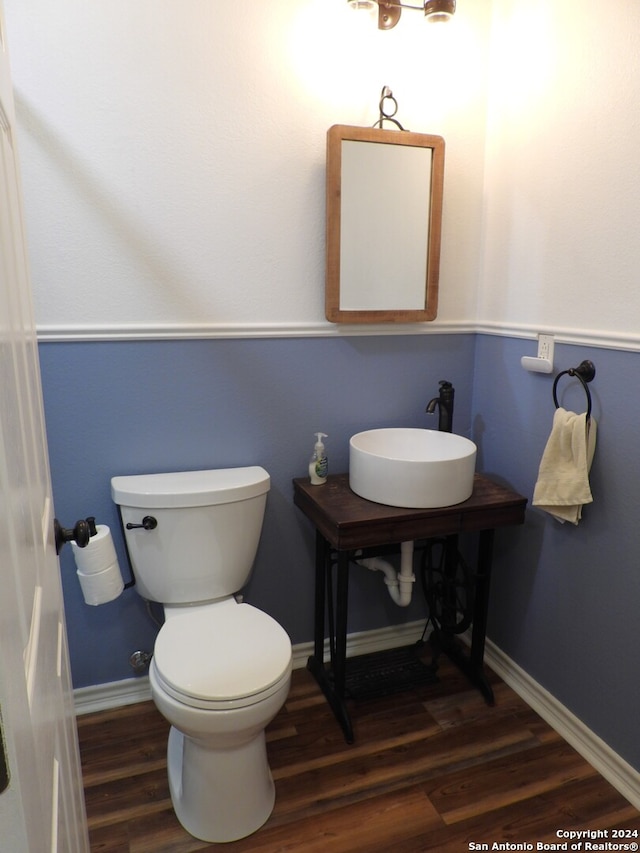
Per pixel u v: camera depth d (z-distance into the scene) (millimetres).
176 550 1856
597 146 1676
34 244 1741
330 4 1873
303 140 1929
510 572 2168
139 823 1645
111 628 2043
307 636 2295
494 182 2117
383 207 2020
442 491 1839
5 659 512
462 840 1595
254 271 1960
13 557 605
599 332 1706
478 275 2238
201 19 1762
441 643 2357
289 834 1610
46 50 1654
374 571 2324
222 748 1541
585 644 1847
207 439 2023
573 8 1714
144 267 1849
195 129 1814
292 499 2164
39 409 1063
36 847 604
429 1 1819
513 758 1857
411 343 2199
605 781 1771
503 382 2148
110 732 1971
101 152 1745
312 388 2107
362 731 1968
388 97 1950
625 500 1669
